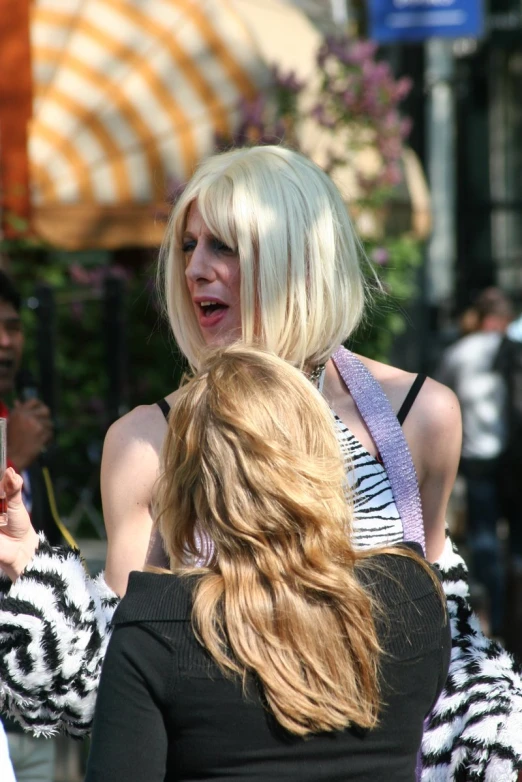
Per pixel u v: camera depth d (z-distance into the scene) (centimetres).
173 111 1529
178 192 594
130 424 460
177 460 362
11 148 1453
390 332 1443
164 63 1536
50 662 409
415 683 353
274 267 443
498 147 3081
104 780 328
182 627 339
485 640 456
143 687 334
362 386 467
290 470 346
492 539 1455
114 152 1516
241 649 330
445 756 418
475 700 418
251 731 331
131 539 446
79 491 1188
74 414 1286
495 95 3058
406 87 1388
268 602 335
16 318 665
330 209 458
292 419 358
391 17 1711
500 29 2978
